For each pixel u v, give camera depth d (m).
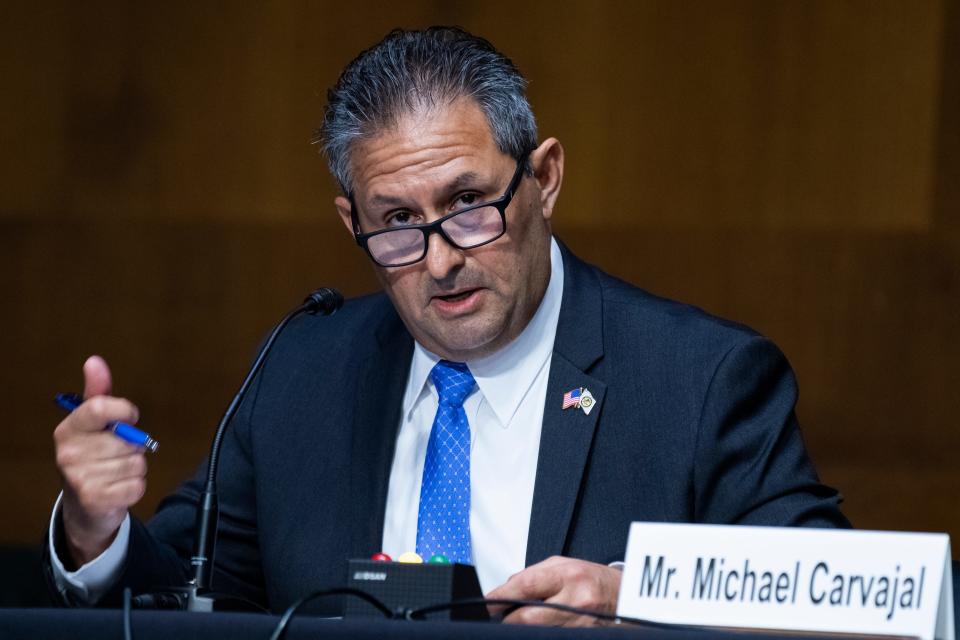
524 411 6.67
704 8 14.47
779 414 6.54
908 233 14.09
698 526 4.52
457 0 14.83
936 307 14.02
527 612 4.99
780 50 14.32
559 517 6.31
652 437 6.45
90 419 5.43
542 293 6.67
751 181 14.32
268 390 7.28
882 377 14.05
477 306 6.28
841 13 14.23
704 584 4.46
